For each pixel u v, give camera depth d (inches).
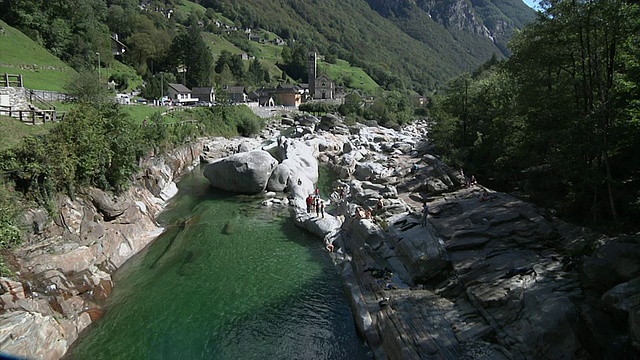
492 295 675.4
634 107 837.8
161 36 5088.6
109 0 6107.3
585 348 523.2
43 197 847.1
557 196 1196.5
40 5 3100.4
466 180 1583.4
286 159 1770.4
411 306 717.9
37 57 2571.4
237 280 922.1
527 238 877.2
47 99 1614.2
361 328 727.1
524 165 1451.8
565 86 1080.2
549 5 1064.2
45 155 874.1
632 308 515.8
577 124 935.0
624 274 581.0
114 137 1125.7
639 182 946.7
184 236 1160.8
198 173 1966.0
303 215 1299.2
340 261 1032.8
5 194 751.7
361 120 4601.4
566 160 955.3
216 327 744.3
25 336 584.4
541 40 1099.9
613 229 877.2
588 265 631.2
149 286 877.2
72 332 692.7
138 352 668.7
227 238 1161.4
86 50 3275.1
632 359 504.4
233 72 6343.5
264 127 3631.9
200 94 4291.3
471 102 2110.0
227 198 1545.3
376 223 1116.5
